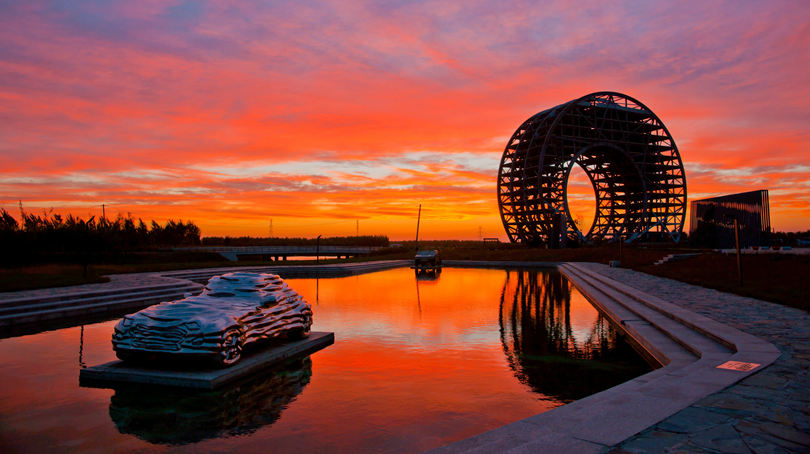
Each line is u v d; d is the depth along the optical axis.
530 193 86.94
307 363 10.73
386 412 7.63
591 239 89.50
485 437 5.38
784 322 11.73
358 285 29.09
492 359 11.10
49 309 16.92
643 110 89.25
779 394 6.23
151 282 24.03
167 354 9.20
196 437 6.60
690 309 14.18
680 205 91.00
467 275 38.34
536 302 21.16
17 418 7.31
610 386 8.98
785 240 42.91
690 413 5.61
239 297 11.25
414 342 12.89
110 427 6.95
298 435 6.68
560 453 4.59
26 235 38.41
